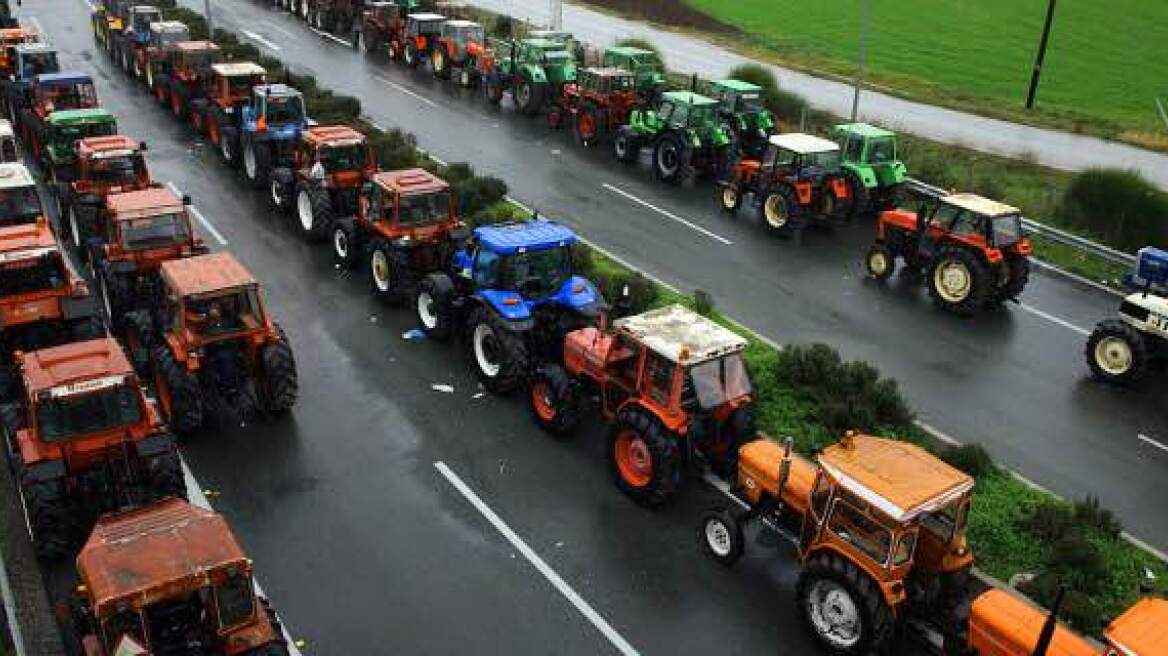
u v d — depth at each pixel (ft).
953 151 102.73
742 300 65.10
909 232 68.64
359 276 66.18
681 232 77.30
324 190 69.97
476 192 78.18
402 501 42.73
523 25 157.79
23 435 37.76
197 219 74.74
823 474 34.40
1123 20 174.40
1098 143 107.96
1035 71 121.80
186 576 27.04
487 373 52.11
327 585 37.60
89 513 37.93
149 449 37.73
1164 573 39.88
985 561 39.93
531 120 108.17
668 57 144.97
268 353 46.60
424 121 104.47
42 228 51.65
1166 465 48.60
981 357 59.21
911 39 162.40
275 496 42.65
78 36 139.54
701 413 40.81
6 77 102.78
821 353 53.57
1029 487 45.29
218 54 99.81
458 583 38.01
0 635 33.73
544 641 35.24
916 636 34.83
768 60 146.10
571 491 43.80
